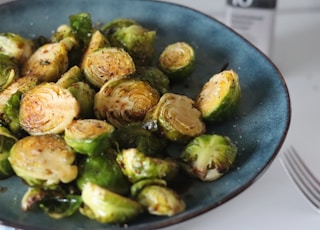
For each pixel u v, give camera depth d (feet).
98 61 1.20
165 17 1.37
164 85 1.22
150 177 1.02
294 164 1.26
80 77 1.19
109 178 1.02
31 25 1.37
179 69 1.24
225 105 1.13
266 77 1.21
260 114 1.16
